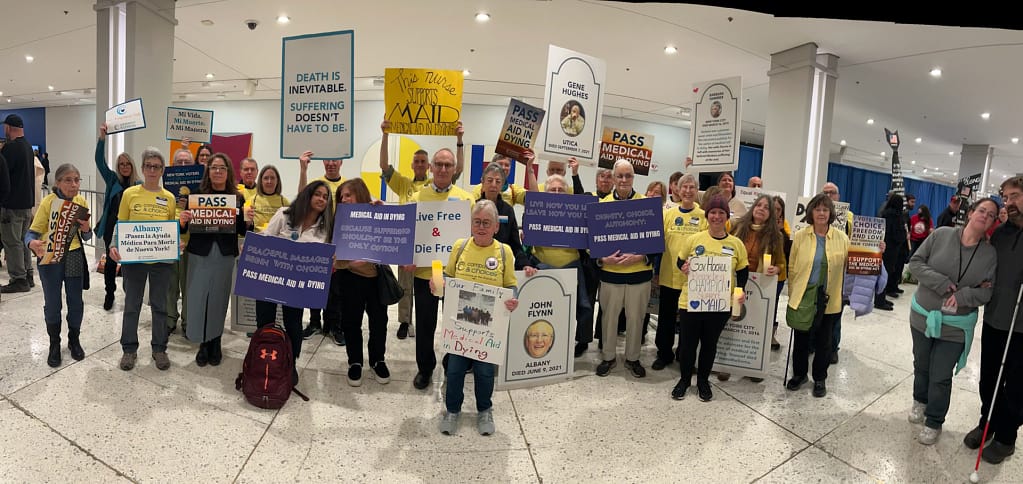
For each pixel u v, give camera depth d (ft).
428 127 13.47
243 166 17.01
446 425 10.43
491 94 41.86
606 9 22.49
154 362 12.78
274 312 11.76
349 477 8.91
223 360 13.32
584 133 14.83
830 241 12.83
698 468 9.67
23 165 17.88
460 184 46.39
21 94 49.85
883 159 62.03
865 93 33.42
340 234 11.98
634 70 31.78
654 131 50.55
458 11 23.47
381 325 12.50
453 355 10.34
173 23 22.76
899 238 25.32
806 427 11.39
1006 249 10.12
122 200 12.44
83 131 56.18
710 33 24.71
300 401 11.46
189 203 12.51
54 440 9.45
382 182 46.19
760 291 13.53
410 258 11.63
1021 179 9.87
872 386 13.91
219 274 12.75
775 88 27.07
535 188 14.01
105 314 16.20
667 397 12.61
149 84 21.77
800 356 13.23
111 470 8.75
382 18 24.71
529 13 23.41
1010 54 24.16
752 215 13.93
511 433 10.60
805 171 26.48
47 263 12.03
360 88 41.73
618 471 9.46
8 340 13.61
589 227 13.30
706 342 12.44
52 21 26.89
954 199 28.84
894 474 9.75
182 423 10.26
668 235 14.07
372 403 11.56
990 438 10.66
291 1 22.85
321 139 13.05
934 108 35.58
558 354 13.07
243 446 9.64
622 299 13.73
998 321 10.17
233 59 32.89
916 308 11.31
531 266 13.50
